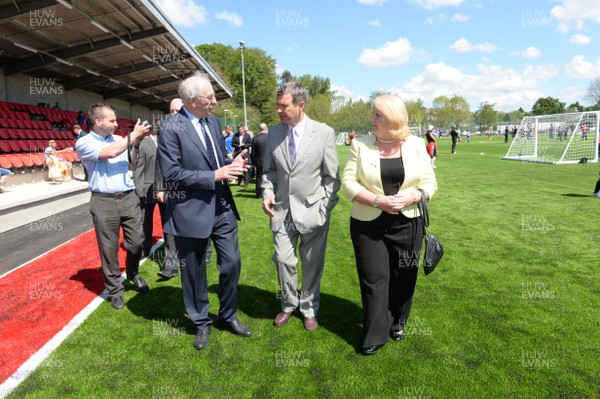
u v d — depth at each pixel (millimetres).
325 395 2230
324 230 2924
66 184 10430
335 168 2879
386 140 2604
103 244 3338
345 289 3752
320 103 55125
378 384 2320
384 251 2615
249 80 62750
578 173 12336
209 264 4543
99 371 2479
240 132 10312
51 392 2283
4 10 8633
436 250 2621
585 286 3678
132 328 3033
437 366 2482
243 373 2447
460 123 67125
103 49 13148
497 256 4574
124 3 10219
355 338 2852
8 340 2875
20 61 13461
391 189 2580
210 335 2914
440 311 3230
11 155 10258
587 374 2369
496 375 2381
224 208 2822
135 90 21141
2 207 6309
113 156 3139
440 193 8906
